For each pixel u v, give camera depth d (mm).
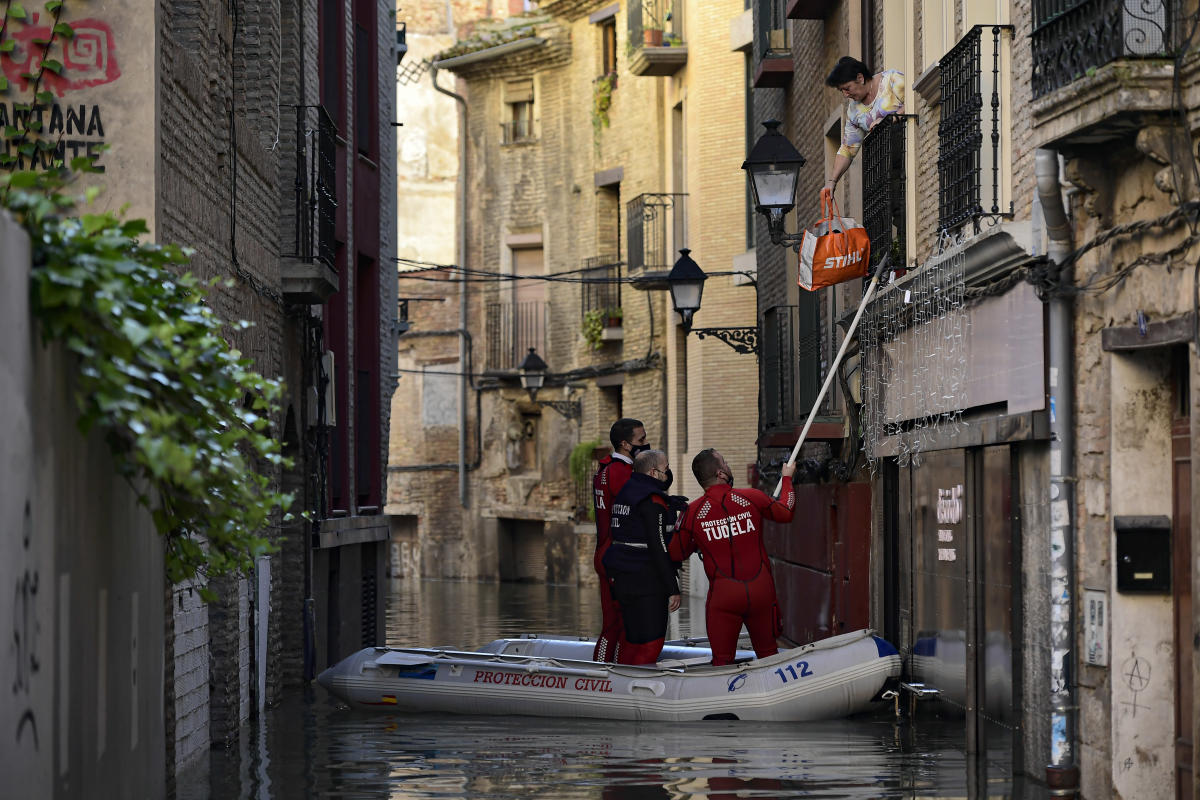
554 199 47375
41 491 5992
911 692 15586
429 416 52375
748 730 14766
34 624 5875
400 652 17016
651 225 40906
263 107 17594
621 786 11641
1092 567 10672
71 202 6426
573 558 46281
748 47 35500
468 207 50469
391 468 53719
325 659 20875
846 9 21297
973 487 13555
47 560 6102
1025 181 12461
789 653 15492
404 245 54500
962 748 13484
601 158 44906
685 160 39219
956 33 15266
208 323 6875
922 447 15688
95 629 7137
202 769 12797
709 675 15516
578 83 46250
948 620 14773
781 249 28000
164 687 10414
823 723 15188
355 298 24766
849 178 21531
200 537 12414
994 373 12773
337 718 16172
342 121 23766
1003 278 12664
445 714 16266
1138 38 9031
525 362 45844
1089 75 9281
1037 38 10383
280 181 18750
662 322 40969
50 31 11023
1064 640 11047
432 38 55125
